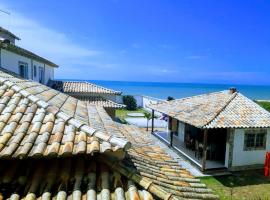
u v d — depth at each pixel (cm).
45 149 440
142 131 1069
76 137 482
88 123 620
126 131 955
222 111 1900
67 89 2519
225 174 1741
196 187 558
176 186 514
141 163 570
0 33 1756
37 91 818
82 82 2912
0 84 686
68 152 432
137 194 427
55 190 444
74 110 766
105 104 2377
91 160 505
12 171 482
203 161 1741
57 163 499
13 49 1328
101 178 462
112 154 478
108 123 757
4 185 453
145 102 4984
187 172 655
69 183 455
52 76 3006
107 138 471
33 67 1923
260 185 1588
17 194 435
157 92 13100
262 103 3400
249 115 1881
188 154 2052
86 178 461
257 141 1861
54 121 530
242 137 1816
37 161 504
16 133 481
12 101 596
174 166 675
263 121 1823
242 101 2059
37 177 469
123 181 462
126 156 563
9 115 539
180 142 2403
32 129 493
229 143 1784
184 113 2134
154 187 440
